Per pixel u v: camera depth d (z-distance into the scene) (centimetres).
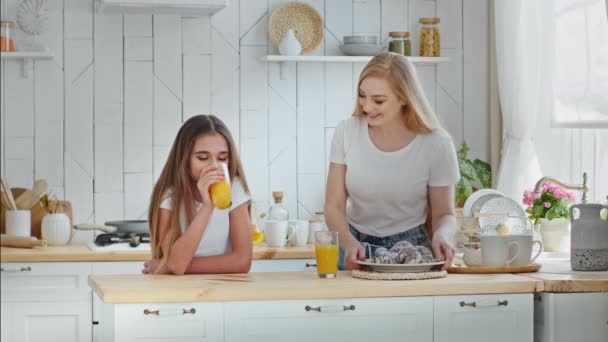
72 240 475
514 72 438
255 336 248
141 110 481
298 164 494
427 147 294
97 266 425
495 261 286
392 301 255
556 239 367
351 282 261
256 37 489
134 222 457
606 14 365
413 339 257
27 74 472
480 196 351
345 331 253
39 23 465
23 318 421
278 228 448
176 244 279
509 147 446
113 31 478
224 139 292
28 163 473
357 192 303
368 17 499
